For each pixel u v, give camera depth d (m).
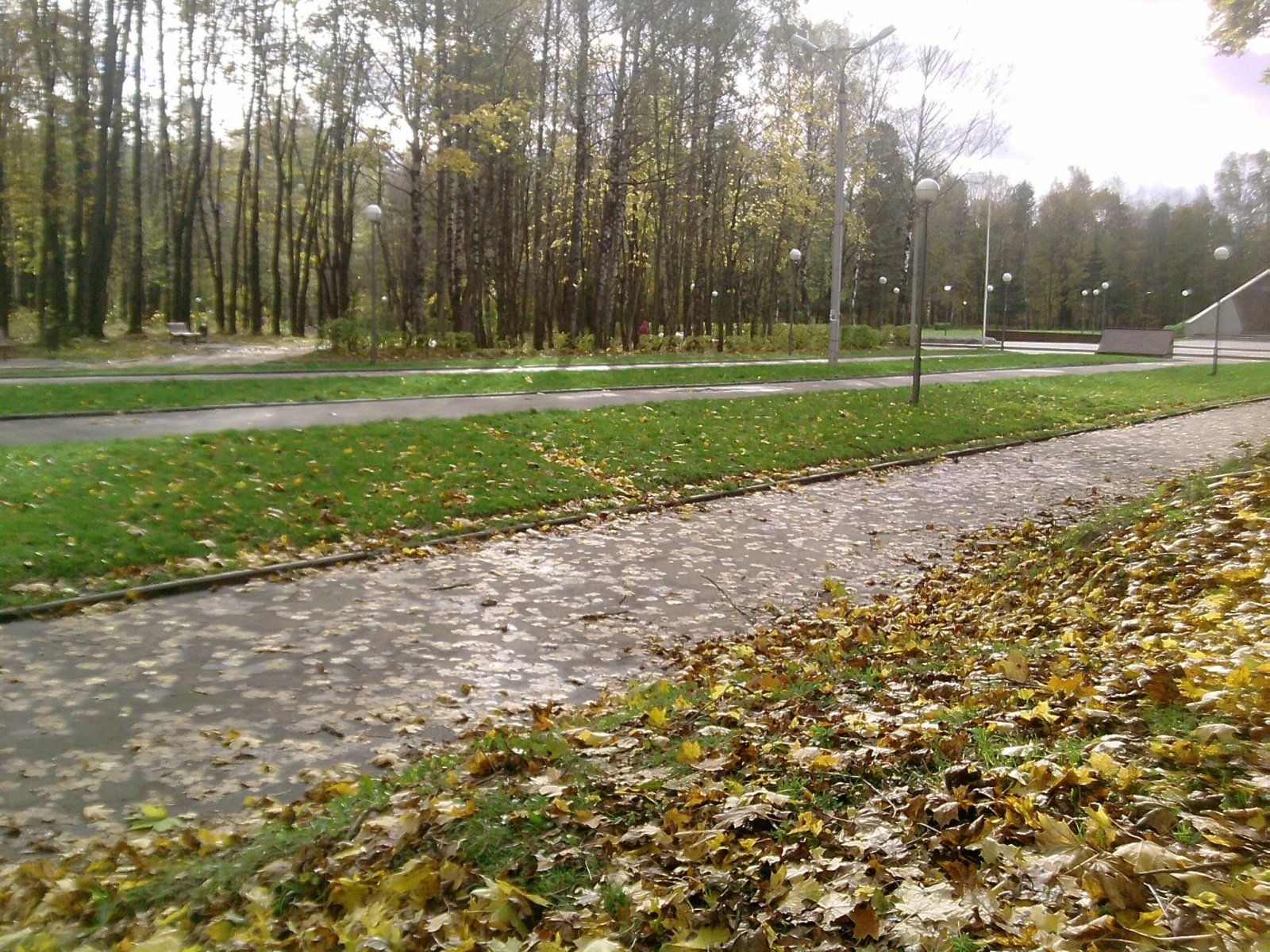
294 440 12.79
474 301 38.66
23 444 12.07
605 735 5.08
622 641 7.59
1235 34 16.27
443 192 36.53
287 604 8.21
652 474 13.56
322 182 53.34
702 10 35.00
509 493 11.93
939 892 2.91
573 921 3.19
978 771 3.67
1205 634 5.04
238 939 3.41
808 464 15.32
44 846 4.42
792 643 7.31
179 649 7.09
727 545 10.70
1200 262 89.88
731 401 19.25
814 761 4.00
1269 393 27.55
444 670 6.86
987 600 8.19
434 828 3.95
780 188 48.94
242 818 4.68
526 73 38.97
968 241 96.69
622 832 3.79
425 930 3.28
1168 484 11.70
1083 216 94.88
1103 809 3.17
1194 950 2.41
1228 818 3.00
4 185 33.62
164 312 52.34
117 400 15.95
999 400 22.80
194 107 40.81
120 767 5.24
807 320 75.88
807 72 44.78
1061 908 2.73
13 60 32.34
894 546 10.89
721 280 60.16
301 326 47.06
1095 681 4.72
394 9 30.72
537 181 42.03
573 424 15.56
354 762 5.36
